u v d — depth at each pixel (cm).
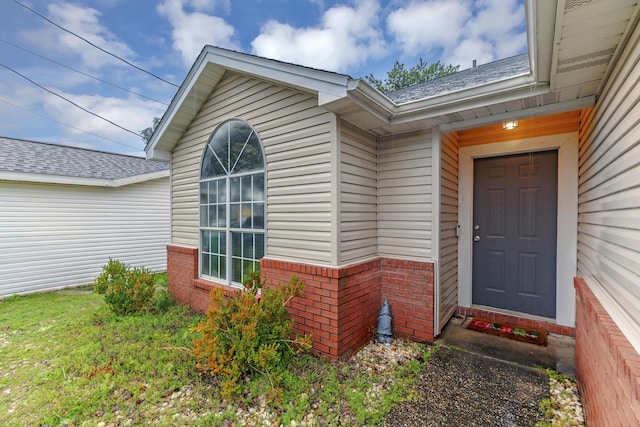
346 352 303
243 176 394
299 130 326
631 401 110
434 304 333
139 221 807
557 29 162
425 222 342
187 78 420
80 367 294
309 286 312
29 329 412
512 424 207
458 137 413
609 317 164
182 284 503
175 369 285
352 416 218
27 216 636
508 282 391
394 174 362
